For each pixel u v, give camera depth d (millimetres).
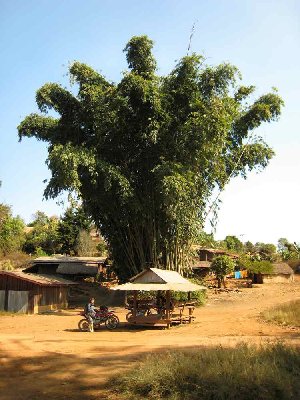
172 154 29344
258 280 53281
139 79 28125
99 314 20359
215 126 27297
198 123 27359
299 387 8594
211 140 27703
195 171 29297
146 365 9852
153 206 30203
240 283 51781
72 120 32250
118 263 33312
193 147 28234
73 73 31688
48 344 14867
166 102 29078
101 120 29359
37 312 29109
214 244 39031
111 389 9203
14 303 29078
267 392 8234
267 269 52938
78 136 31984
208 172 30578
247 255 63875
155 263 30016
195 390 8562
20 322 23812
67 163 26297
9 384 9805
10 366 11398
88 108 30000
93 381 9828
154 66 31031
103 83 32031
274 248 85062
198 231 30984
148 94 28203
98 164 27641
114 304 34312
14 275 29250
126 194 27906
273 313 21531
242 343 11844
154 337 17234
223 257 46406
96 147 30406
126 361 11586
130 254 31578
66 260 45375
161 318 20672
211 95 29250
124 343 15234
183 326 20734
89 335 18297
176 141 28922
